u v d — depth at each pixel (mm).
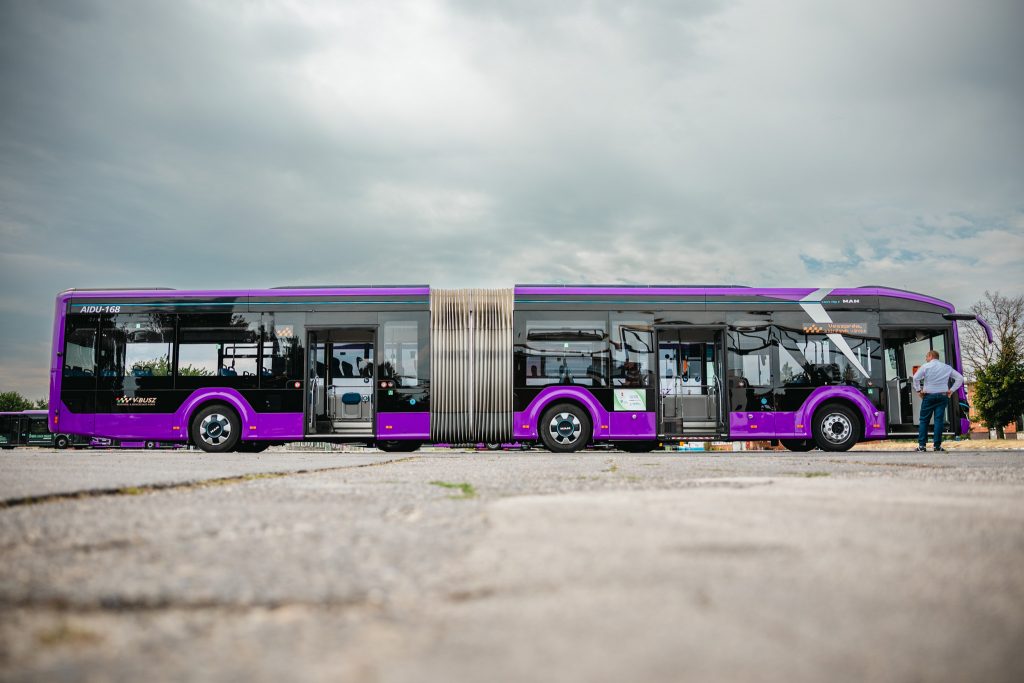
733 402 16219
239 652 1945
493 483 6879
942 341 16578
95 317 16625
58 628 2156
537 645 1967
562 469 9305
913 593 2449
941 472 8031
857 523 3922
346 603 2420
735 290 16594
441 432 16266
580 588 2555
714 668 1782
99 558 3141
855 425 16250
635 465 10266
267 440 16438
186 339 16547
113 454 15688
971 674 1740
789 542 3361
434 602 2422
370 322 16562
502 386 16344
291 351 16469
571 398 16203
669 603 2344
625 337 16359
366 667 1823
